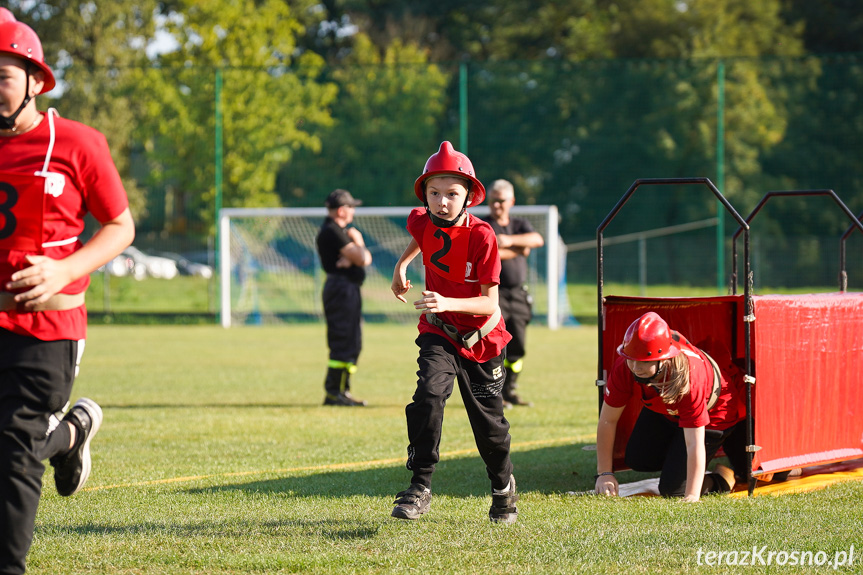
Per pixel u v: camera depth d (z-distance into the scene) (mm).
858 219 12234
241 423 16141
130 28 78312
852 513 8906
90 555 7469
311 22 94125
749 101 61281
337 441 14203
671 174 62000
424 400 7652
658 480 10930
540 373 24656
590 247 61094
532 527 8367
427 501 7906
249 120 51250
